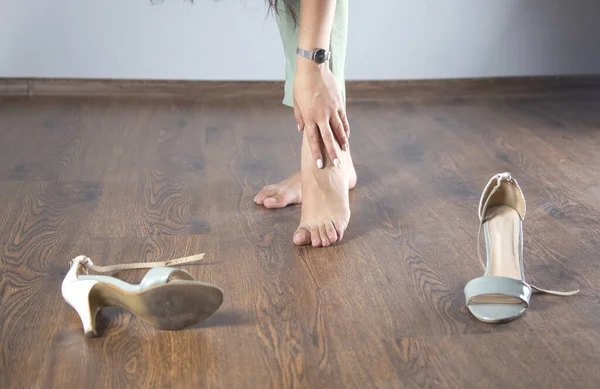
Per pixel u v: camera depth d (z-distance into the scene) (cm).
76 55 308
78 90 311
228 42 311
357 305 148
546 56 331
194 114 290
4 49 304
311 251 172
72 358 129
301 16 165
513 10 322
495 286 142
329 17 165
